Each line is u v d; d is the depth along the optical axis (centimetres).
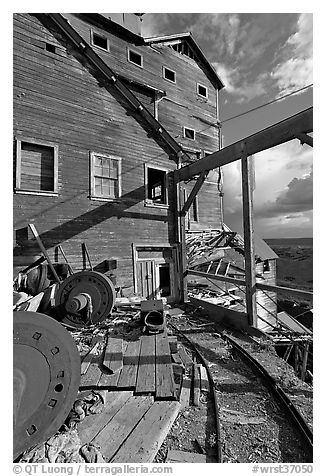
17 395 221
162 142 916
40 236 626
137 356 370
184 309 798
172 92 1295
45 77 661
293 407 293
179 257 906
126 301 684
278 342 577
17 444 201
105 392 288
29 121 625
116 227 775
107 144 769
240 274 1469
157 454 229
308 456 232
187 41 1391
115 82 789
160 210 892
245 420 280
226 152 635
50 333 263
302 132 436
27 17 644
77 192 697
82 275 554
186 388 328
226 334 558
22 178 616
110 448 218
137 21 1262
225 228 1385
